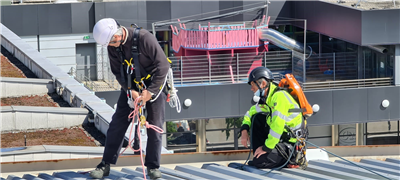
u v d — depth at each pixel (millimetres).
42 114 14828
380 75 33875
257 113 7840
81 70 39625
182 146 34906
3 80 16781
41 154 12445
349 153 8586
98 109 14891
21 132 14625
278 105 7344
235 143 35344
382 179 6996
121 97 7172
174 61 36562
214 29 34312
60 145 13516
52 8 38625
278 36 33719
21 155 12289
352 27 32531
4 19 38219
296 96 7527
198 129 34906
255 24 36344
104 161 7297
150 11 39156
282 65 35250
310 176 7164
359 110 32688
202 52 35750
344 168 7586
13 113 14641
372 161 8078
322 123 32594
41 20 38625
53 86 17469
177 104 7352
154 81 6699
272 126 7344
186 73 35594
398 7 32719
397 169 7641
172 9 39281
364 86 33375
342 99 32531
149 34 6629
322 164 7953
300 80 34188
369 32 31609
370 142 35781
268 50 38281
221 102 32938
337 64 35781
